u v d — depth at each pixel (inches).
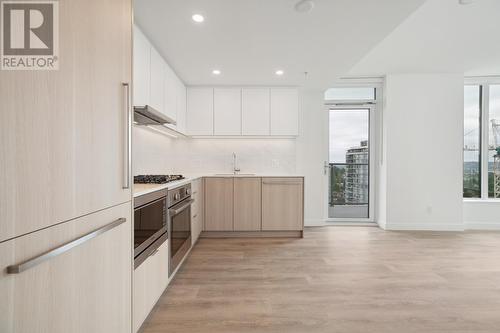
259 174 169.2
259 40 105.1
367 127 191.2
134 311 59.4
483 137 185.0
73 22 36.8
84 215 39.6
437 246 138.1
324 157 189.5
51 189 32.6
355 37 102.8
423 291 88.3
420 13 101.0
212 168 175.9
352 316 73.5
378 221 184.7
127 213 55.1
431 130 174.2
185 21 90.5
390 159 175.0
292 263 113.4
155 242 74.0
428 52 139.8
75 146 37.3
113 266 49.3
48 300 32.1
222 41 105.7
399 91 174.6
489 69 166.4
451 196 174.1
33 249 29.7
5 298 26.2
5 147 26.4
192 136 166.2
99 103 43.9
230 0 79.1
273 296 84.5
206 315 73.7
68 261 36.0
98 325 44.1
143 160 120.1
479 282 95.3
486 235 161.5
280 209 154.5
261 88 165.3
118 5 50.6
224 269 106.7
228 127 164.4
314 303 80.3
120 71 51.5
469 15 102.4
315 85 165.8
